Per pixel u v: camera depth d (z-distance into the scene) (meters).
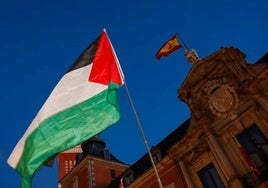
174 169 22.89
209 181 20.56
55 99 9.73
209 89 21.92
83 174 35.84
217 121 21.02
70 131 9.27
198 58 24.77
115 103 10.23
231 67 21.19
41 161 8.75
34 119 9.29
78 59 11.29
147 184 24.72
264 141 18.33
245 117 19.59
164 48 23.81
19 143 9.12
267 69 19.09
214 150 20.03
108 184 35.12
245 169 18.31
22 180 8.57
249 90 19.61
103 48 11.45
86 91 10.14
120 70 11.02
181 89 23.84
